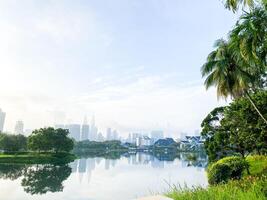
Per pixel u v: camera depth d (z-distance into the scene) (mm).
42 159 121938
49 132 145250
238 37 26734
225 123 51906
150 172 77062
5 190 43844
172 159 174625
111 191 42625
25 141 156000
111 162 135875
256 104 38500
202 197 8961
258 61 27047
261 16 24953
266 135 38312
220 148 56344
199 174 63281
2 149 141875
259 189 9797
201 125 63000
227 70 38594
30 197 38125
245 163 28625
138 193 38906
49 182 55062
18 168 85500
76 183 53688
